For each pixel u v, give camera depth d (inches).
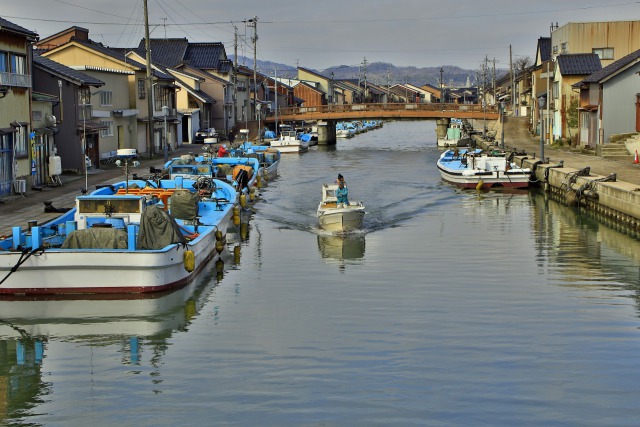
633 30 2554.1
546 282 805.9
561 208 1357.0
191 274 814.5
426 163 2266.2
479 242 1035.3
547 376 533.6
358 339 615.8
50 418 480.7
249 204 1382.9
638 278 824.9
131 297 738.8
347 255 951.0
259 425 465.1
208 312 700.0
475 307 707.4
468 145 2893.7
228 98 3307.1
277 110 3681.1
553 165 1573.6
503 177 1601.9
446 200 1453.0
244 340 618.5
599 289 775.7
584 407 483.8
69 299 732.7
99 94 1878.7
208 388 520.7
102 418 478.6
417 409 482.9
